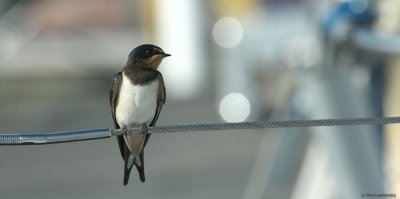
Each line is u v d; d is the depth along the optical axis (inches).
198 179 612.1
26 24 1440.7
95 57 1334.9
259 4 941.8
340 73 352.8
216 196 552.7
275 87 876.6
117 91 269.4
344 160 343.0
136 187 599.2
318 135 354.0
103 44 1379.2
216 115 922.7
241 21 923.4
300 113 406.9
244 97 882.1
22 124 933.2
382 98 366.6
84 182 622.8
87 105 1086.4
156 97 268.2
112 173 655.8
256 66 892.0
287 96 408.5
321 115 352.5
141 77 265.7
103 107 1056.2
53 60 1283.2
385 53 353.1
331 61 354.3
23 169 698.2
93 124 903.1
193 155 711.7
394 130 353.4
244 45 900.6
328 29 358.3
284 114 416.5
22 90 1215.6
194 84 1128.2
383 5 362.6
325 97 350.6
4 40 1337.4
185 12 1130.0
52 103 1131.9
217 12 1016.9
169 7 1138.0
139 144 260.5
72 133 213.9
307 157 410.0
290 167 434.0
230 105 885.8
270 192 463.2
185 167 658.8
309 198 391.5
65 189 602.9
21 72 1242.6
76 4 1692.9
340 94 350.3
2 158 763.4
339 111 349.4
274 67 882.8
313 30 367.2
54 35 1497.3
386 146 354.3
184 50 1133.1
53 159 740.7
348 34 356.2
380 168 349.7
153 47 271.3
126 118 267.7
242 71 893.8
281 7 924.0
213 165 663.1
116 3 1721.2
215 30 930.7
